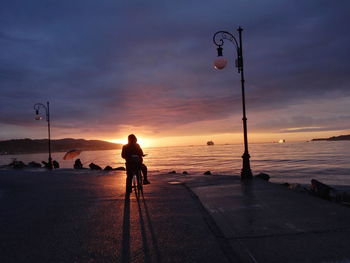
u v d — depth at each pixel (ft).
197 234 17.48
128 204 26.84
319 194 35.35
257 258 13.61
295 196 27.76
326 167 213.46
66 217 22.74
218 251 14.67
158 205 26.03
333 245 14.87
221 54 39.93
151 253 14.74
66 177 57.47
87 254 14.83
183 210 23.88
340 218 19.61
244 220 19.76
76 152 49.42
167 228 18.90
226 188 33.60
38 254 15.01
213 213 21.97
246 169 42.16
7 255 14.99
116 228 19.22
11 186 46.26
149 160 422.82
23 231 19.33
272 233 16.92
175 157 522.06
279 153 531.91
